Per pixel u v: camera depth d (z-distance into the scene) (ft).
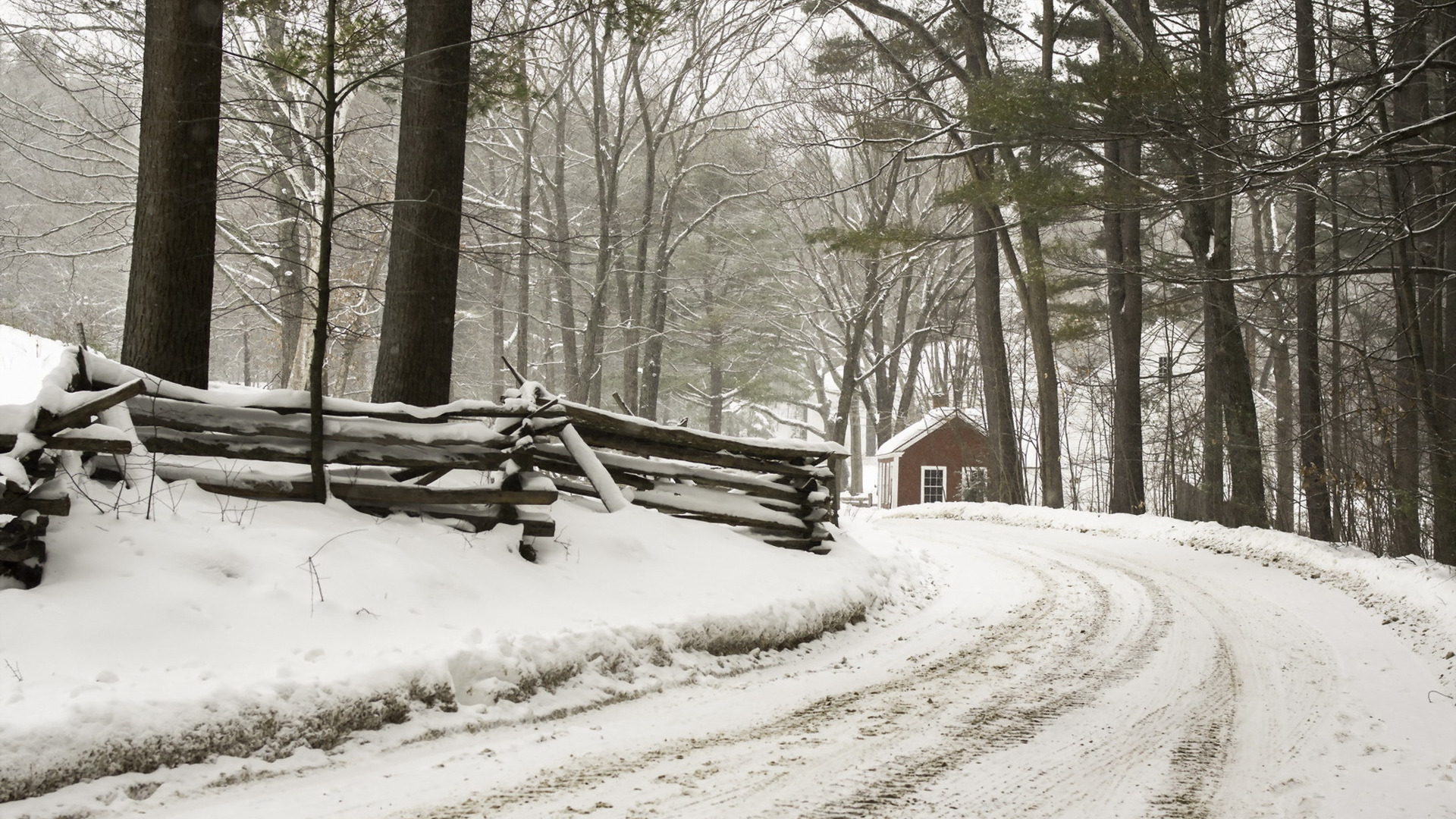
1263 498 63.52
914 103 88.69
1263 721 21.75
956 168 114.11
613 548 28.17
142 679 15.88
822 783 16.12
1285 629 33.78
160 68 25.99
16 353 47.19
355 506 24.85
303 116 62.23
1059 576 47.29
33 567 18.01
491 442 25.82
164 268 25.86
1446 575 39.14
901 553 46.80
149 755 14.55
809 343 150.61
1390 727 21.44
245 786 14.89
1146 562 52.90
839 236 78.23
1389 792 16.87
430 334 30.81
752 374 155.74
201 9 26.23
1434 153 43.75
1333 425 62.08
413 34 30.76
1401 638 32.27
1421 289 53.62
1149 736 20.25
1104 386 99.09
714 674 24.41
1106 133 43.32
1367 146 36.68
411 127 30.78
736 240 137.18
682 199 134.41
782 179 117.08
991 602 39.37
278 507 22.98
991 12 90.33
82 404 19.35
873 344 149.69
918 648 29.89
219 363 140.77
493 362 143.84
